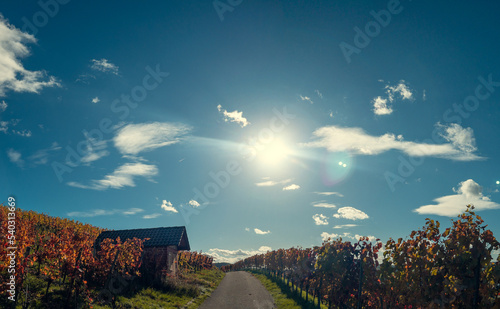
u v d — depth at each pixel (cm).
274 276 4156
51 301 1305
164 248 2555
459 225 779
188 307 2036
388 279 1111
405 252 955
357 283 1430
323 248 1698
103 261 1716
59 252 1294
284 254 3466
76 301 1366
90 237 1627
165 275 2481
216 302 2338
